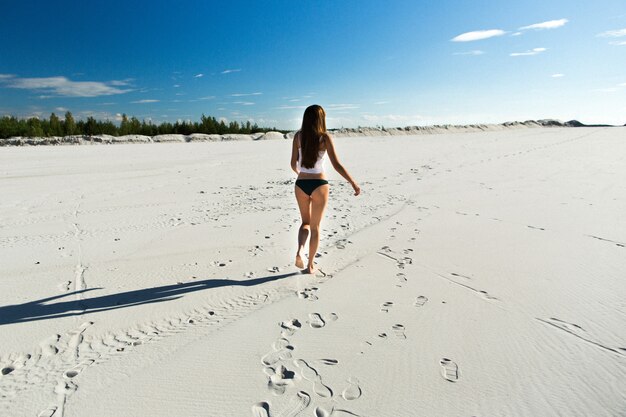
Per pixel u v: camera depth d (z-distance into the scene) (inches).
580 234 185.2
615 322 103.5
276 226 212.7
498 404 74.2
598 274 136.5
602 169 405.7
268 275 142.7
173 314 113.1
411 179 375.9
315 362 88.4
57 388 80.6
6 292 128.1
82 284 135.1
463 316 108.9
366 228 204.7
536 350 91.7
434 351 92.0
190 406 74.7
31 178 398.3
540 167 437.4
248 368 86.4
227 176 424.5
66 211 253.6
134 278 140.6
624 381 79.8
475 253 162.1
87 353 93.7
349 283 134.0
